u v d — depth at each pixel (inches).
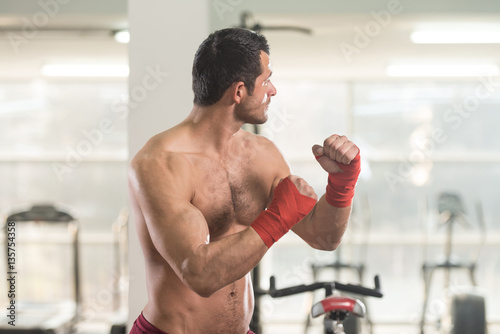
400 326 260.7
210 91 60.7
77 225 215.9
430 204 269.9
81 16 176.6
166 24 111.5
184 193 59.5
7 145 280.4
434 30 196.9
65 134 279.7
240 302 65.5
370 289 84.2
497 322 261.6
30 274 269.9
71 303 215.9
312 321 245.8
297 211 54.1
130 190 62.6
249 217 65.9
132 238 111.9
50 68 259.1
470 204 269.7
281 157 69.5
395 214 270.7
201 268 52.4
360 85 276.7
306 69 262.5
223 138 63.6
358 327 135.3
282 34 201.0
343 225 66.2
